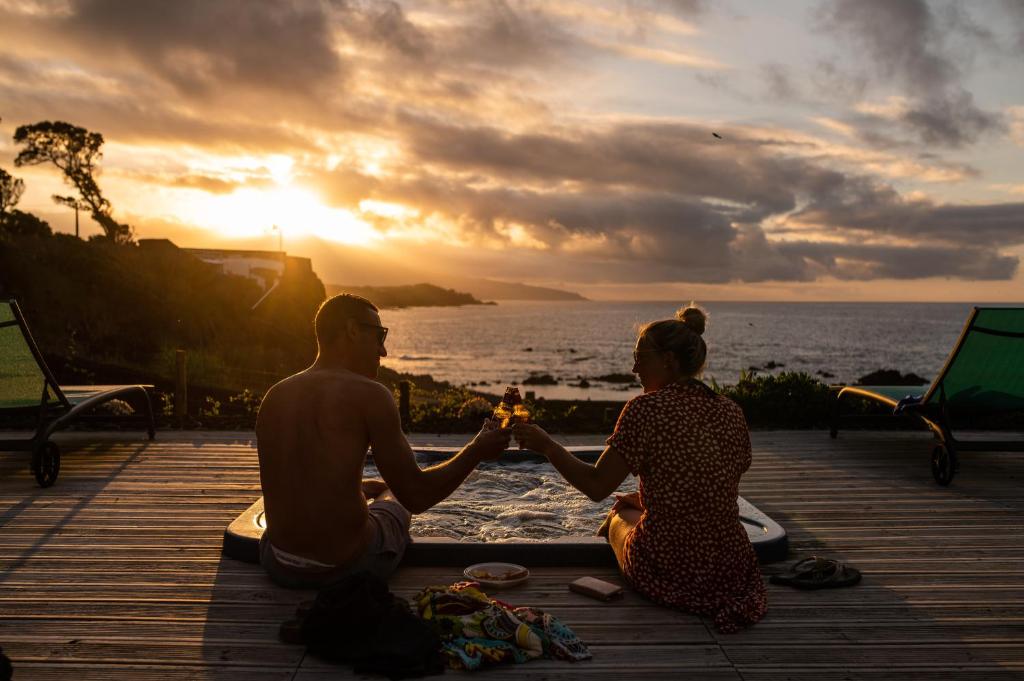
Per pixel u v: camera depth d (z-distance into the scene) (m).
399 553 3.64
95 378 16.03
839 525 4.78
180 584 3.63
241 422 8.48
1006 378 6.12
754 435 8.10
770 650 2.95
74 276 22.92
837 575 3.69
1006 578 3.80
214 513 4.91
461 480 3.34
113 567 3.87
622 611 3.31
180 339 23.55
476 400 9.01
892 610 3.37
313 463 3.15
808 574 3.70
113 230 49.41
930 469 6.45
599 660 2.85
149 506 5.07
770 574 3.86
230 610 3.31
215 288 30.23
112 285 23.44
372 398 3.17
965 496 5.52
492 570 3.74
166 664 2.80
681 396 3.30
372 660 2.73
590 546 3.90
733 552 3.27
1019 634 3.13
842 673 2.77
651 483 3.31
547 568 3.88
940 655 2.93
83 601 3.42
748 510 4.59
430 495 3.29
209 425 8.37
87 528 4.57
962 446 5.81
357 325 3.29
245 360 23.69
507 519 4.57
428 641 2.79
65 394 6.80
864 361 70.38
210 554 4.09
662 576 3.35
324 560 3.32
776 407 8.73
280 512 3.24
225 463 6.41
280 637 3.00
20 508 5.02
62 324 20.41
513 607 3.10
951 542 4.42
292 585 3.51
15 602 3.40
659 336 3.34
